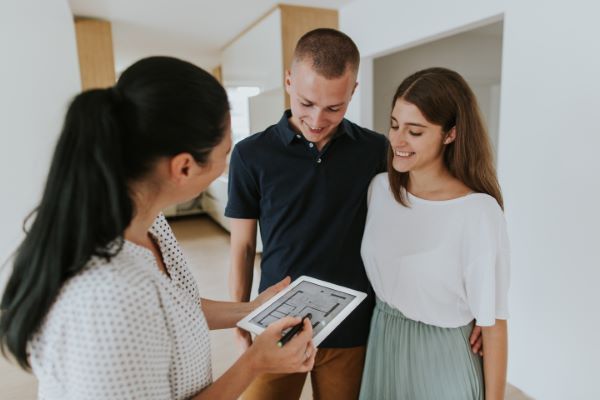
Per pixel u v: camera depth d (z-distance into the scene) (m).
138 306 0.51
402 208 0.99
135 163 0.54
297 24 3.36
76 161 0.49
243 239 1.25
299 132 1.11
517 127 1.89
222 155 0.61
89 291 0.49
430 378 0.97
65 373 0.49
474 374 0.95
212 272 3.70
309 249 1.15
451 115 0.88
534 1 1.76
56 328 0.49
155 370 0.54
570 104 1.65
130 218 0.53
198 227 5.50
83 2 3.22
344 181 1.13
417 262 0.93
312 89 0.95
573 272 1.71
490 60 4.52
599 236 1.60
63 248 0.49
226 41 4.71
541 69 1.76
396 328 1.01
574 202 1.68
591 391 1.70
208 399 0.63
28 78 2.61
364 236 1.08
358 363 1.20
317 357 1.18
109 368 0.49
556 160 1.73
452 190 0.93
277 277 1.19
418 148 0.89
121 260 0.53
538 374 1.92
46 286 0.48
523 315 1.96
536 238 1.86
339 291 0.92
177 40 4.64
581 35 1.58
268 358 0.67
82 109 0.50
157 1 3.20
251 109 4.02
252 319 0.83
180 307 0.61
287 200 1.14
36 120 2.61
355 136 1.15
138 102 0.52
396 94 0.92
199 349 0.65
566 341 1.77
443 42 4.29
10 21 2.58
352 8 3.28
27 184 2.60
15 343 0.50
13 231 2.59
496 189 0.93
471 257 0.87
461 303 0.93
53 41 2.67
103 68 3.82
